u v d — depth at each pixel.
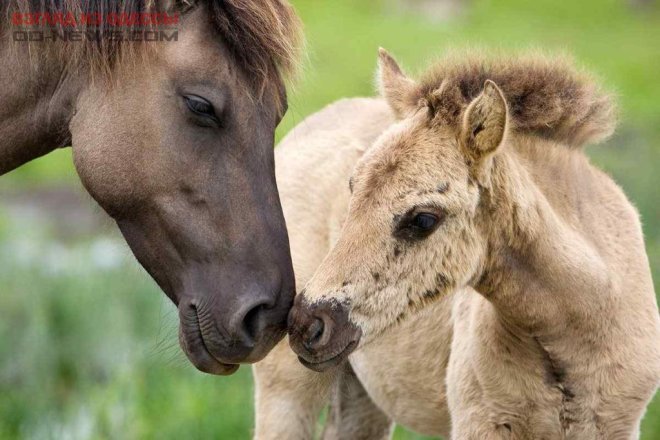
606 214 8.98
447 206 7.78
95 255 19.52
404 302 7.86
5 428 15.05
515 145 8.59
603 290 8.35
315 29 41.47
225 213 7.40
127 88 7.41
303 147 11.38
